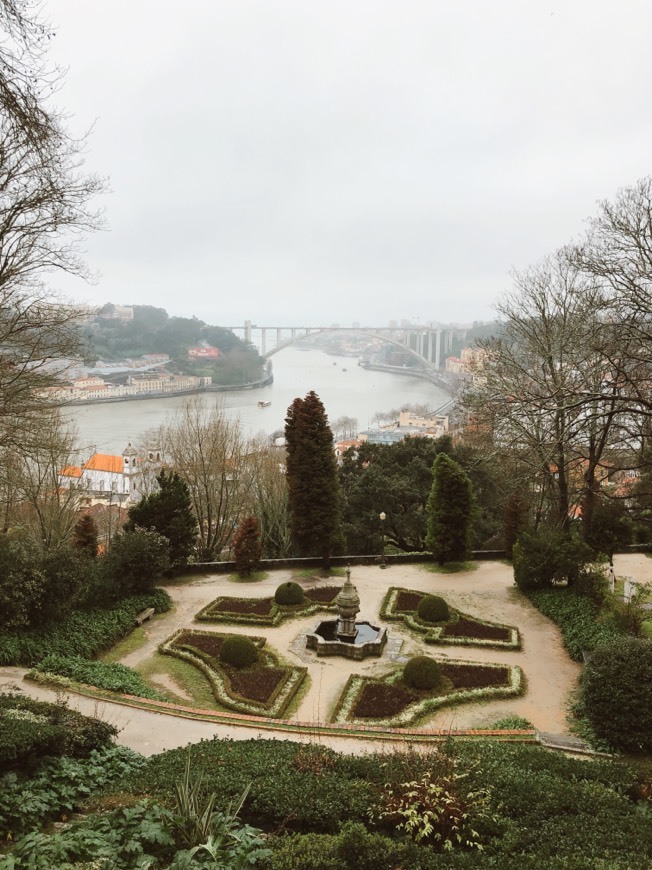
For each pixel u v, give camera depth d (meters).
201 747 11.59
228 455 38.41
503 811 8.95
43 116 11.36
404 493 36.97
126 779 9.79
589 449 25.84
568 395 18.77
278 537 39.12
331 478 29.22
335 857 7.12
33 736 9.14
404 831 8.25
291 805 8.77
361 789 9.14
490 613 24.47
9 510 30.00
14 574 18.08
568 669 19.86
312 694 18.19
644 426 22.03
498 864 7.21
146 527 27.67
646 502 27.16
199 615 23.61
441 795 8.46
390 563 31.17
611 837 8.07
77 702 15.10
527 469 28.67
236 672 19.30
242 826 8.39
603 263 20.44
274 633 22.61
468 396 29.06
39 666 16.98
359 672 19.61
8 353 19.47
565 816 8.78
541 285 26.42
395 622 23.75
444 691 18.14
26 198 16.05
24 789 8.38
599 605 23.05
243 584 27.89
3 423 19.62
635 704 14.12
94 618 21.20
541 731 16.00
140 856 6.61
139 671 19.20
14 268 17.50
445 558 30.55
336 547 29.80
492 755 11.35
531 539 25.89
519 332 27.58
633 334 19.12
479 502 40.59
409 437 42.47
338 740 13.79
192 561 33.91
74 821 8.04
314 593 26.52
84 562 22.11
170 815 7.25
